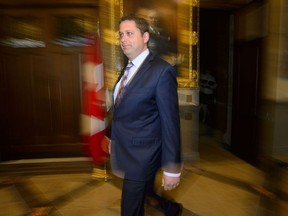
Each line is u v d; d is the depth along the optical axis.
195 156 3.84
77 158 3.89
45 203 2.64
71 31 3.87
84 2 3.68
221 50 4.79
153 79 1.43
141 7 3.56
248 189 2.85
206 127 5.32
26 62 3.88
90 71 3.32
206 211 2.47
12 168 3.57
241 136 4.04
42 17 3.82
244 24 3.85
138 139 1.48
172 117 1.45
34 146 3.99
